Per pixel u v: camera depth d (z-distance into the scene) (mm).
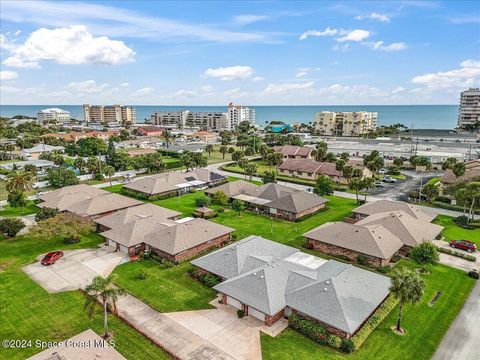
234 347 35375
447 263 54875
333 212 80500
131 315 40562
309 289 40906
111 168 112500
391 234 57875
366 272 46094
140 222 61469
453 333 37906
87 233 65312
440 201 88750
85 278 49094
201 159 129500
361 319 37062
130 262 54250
